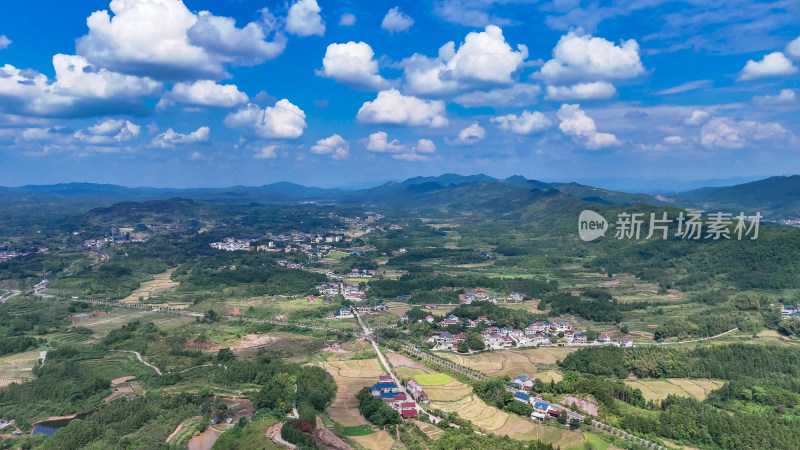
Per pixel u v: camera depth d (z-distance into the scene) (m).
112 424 173.38
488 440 161.50
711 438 165.50
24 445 163.25
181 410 185.12
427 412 187.62
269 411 183.62
